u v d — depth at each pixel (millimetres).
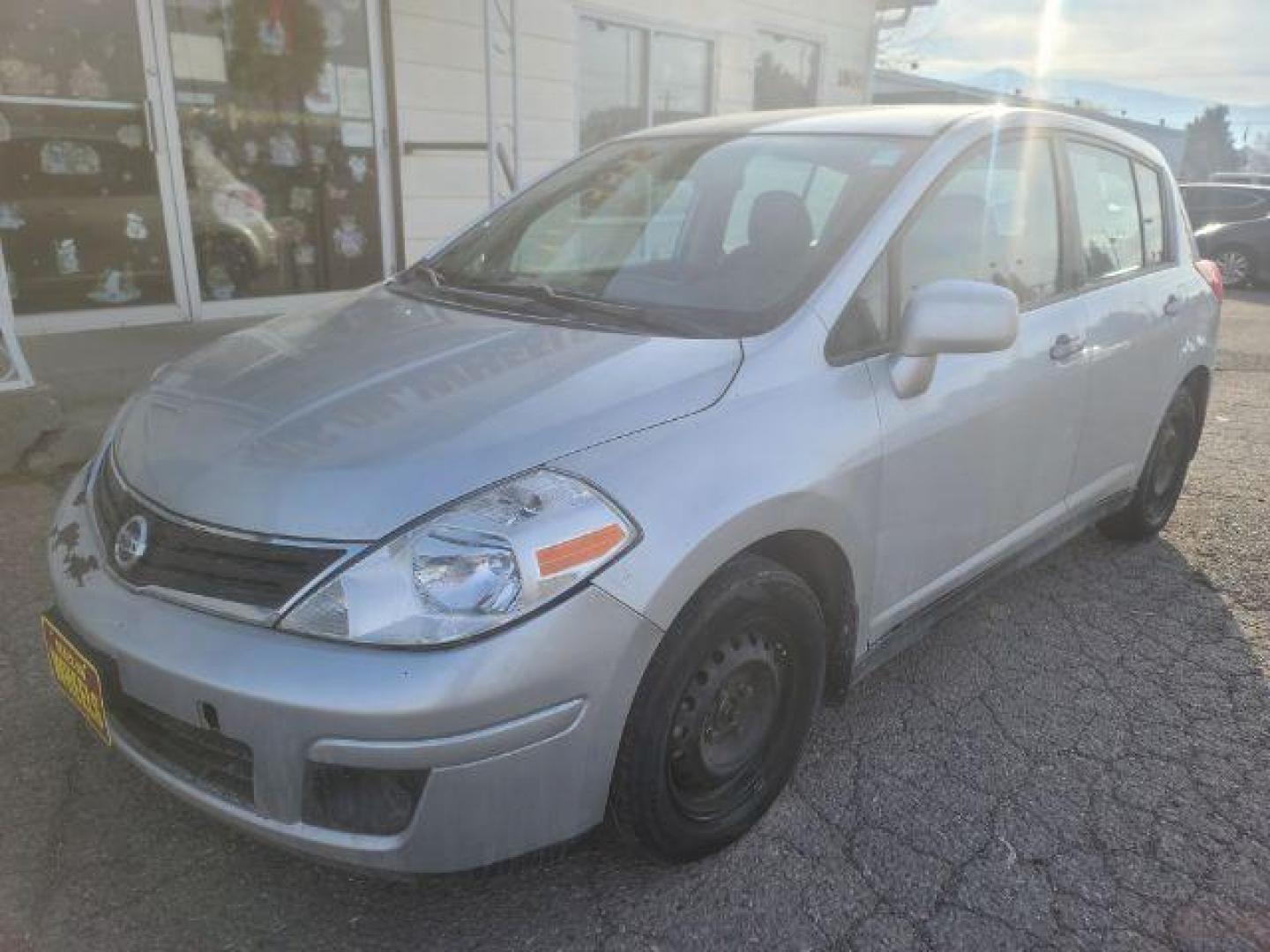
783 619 2361
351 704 1789
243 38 6344
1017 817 2602
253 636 1891
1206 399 4516
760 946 2162
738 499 2154
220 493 2035
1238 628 3709
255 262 6762
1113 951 2184
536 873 2350
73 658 2125
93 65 5805
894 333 2693
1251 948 2201
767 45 10125
